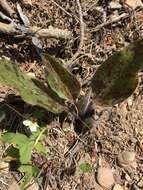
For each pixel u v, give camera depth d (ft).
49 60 0.98
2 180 1.09
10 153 1.10
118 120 1.18
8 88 1.18
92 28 1.27
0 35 1.24
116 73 0.98
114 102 1.03
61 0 1.31
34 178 1.09
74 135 1.15
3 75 0.99
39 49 1.23
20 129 1.14
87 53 1.24
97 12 1.30
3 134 1.12
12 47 1.24
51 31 1.23
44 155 1.12
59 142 1.14
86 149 1.14
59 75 1.01
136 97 1.21
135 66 0.95
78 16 1.28
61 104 1.07
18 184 1.09
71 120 1.16
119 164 1.14
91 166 1.13
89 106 1.12
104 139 1.16
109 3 1.31
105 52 1.25
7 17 1.24
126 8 1.31
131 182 1.12
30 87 1.02
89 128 1.14
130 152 1.14
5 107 1.16
